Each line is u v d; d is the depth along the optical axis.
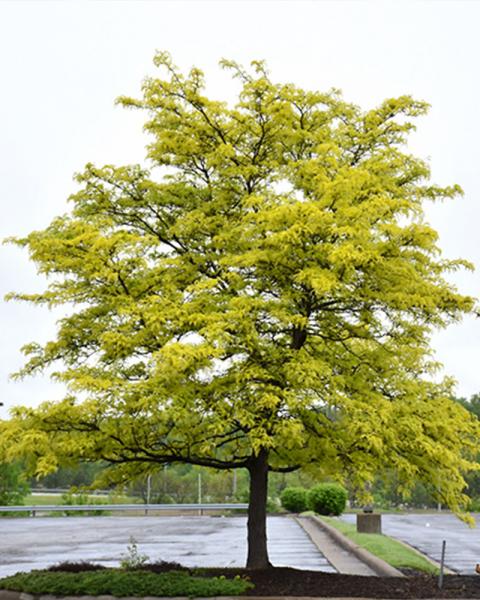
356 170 11.57
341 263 10.91
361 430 10.80
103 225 12.98
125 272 11.93
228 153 13.09
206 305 12.10
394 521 35.12
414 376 13.05
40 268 11.70
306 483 47.78
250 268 12.38
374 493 51.06
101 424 11.21
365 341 13.51
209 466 13.37
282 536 25.14
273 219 11.29
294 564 17.41
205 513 40.38
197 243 13.55
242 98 13.77
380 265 11.46
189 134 13.88
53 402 10.89
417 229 11.19
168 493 46.84
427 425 11.41
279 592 11.72
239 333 11.61
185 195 14.09
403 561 16.42
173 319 11.24
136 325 11.84
